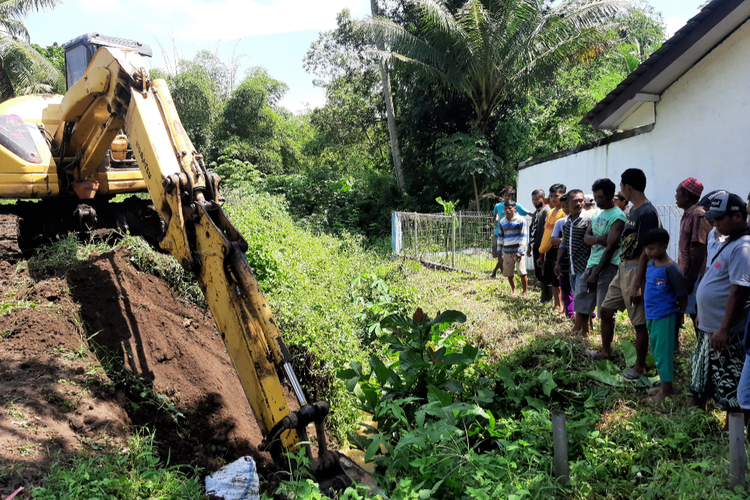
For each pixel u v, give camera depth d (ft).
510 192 28.76
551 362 17.24
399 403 13.64
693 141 26.94
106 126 18.42
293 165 85.30
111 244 23.17
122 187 23.03
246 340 11.86
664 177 28.84
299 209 58.80
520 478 11.35
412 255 42.91
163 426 15.33
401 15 66.64
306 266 27.25
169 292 21.53
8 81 71.82
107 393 14.80
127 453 12.50
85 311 17.79
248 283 12.01
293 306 21.18
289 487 10.69
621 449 12.38
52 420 12.62
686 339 18.76
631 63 61.82
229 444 15.66
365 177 68.18
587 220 20.51
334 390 19.04
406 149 70.08
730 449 10.35
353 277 29.94
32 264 19.40
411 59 54.54
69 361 15.08
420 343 16.43
